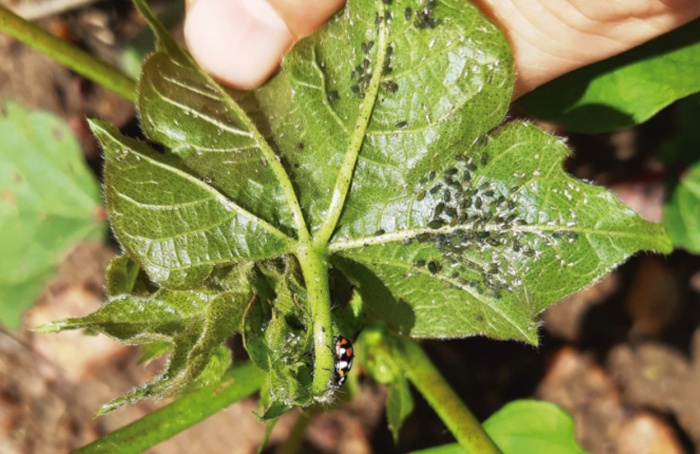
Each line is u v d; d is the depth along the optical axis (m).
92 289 0.24
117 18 0.25
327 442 0.24
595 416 0.24
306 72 0.15
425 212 0.15
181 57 0.16
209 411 0.17
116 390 0.24
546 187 0.15
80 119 0.25
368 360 0.18
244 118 0.16
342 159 0.15
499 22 0.16
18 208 0.24
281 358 0.15
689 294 0.24
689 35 0.18
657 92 0.18
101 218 0.24
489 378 0.24
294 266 0.15
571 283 0.15
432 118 0.15
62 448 0.24
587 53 0.17
